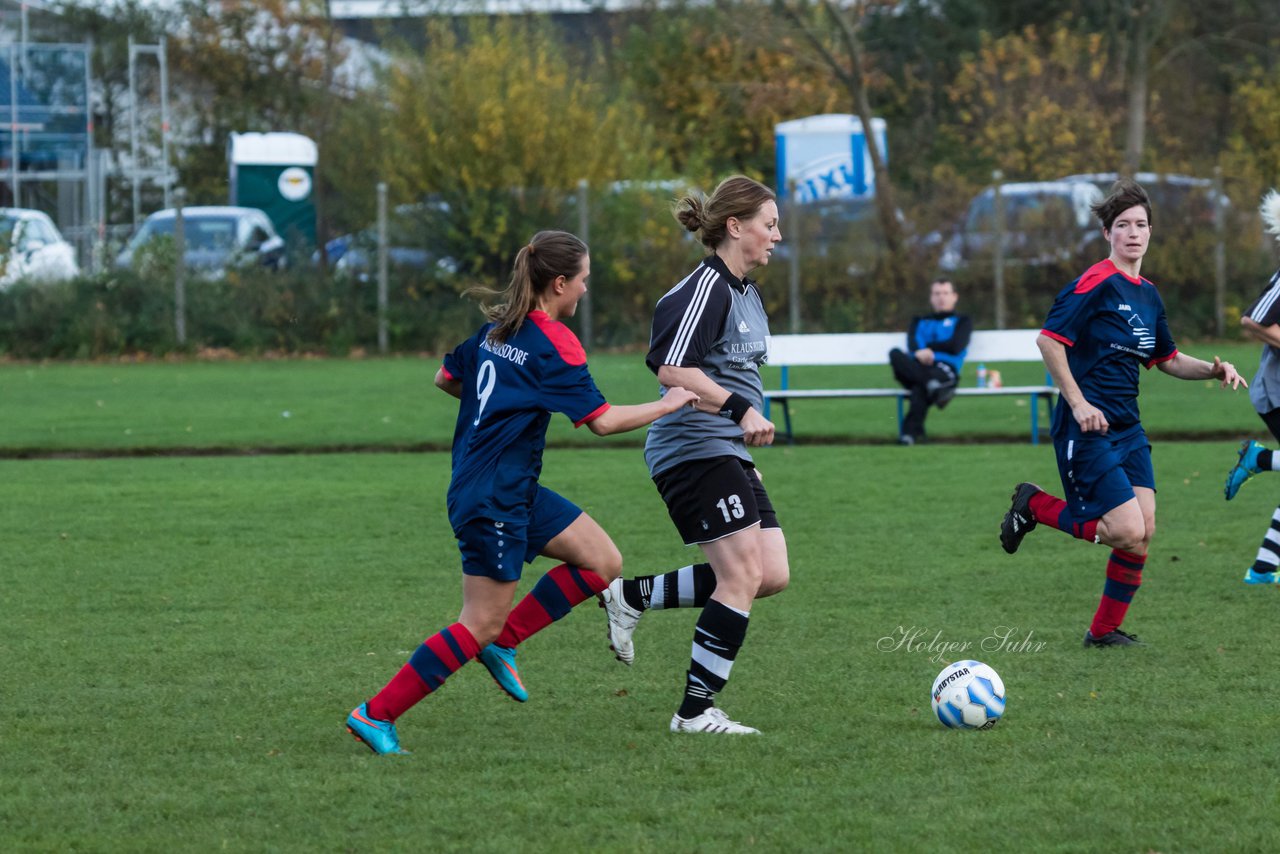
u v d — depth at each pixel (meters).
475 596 16.17
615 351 78.44
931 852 12.89
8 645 21.28
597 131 82.06
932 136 109.94
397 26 126.06
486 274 80.19
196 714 17.80
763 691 18.75
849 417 52.34
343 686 19.09
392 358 77.50
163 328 77.62
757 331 17.34
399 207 80.19
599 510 33.28
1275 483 36.47
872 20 119.69
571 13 132.62
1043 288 75.62
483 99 79.25
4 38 126.62
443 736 16.89
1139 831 13.34
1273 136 100.81
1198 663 19.75
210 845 13.27
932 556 27.69
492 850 13.04
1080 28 111.31
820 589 24.81
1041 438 46.94
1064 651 20.56
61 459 43.47
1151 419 48.97
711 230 17.23
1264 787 14.52
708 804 14.27
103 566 27.25
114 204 130.12
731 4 98.75
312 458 43.44
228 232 82.94
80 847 13.27
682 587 17.56
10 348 77.19
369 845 13.21
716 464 16.95
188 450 45.03
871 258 76.69
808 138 93.12
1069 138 101.94
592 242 78.62
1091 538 20.41
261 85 138.00
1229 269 76.75
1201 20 115.31
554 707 18.14
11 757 16.03
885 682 19.08
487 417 16.11
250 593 24.88
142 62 136.88
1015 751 15.91
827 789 14.67
